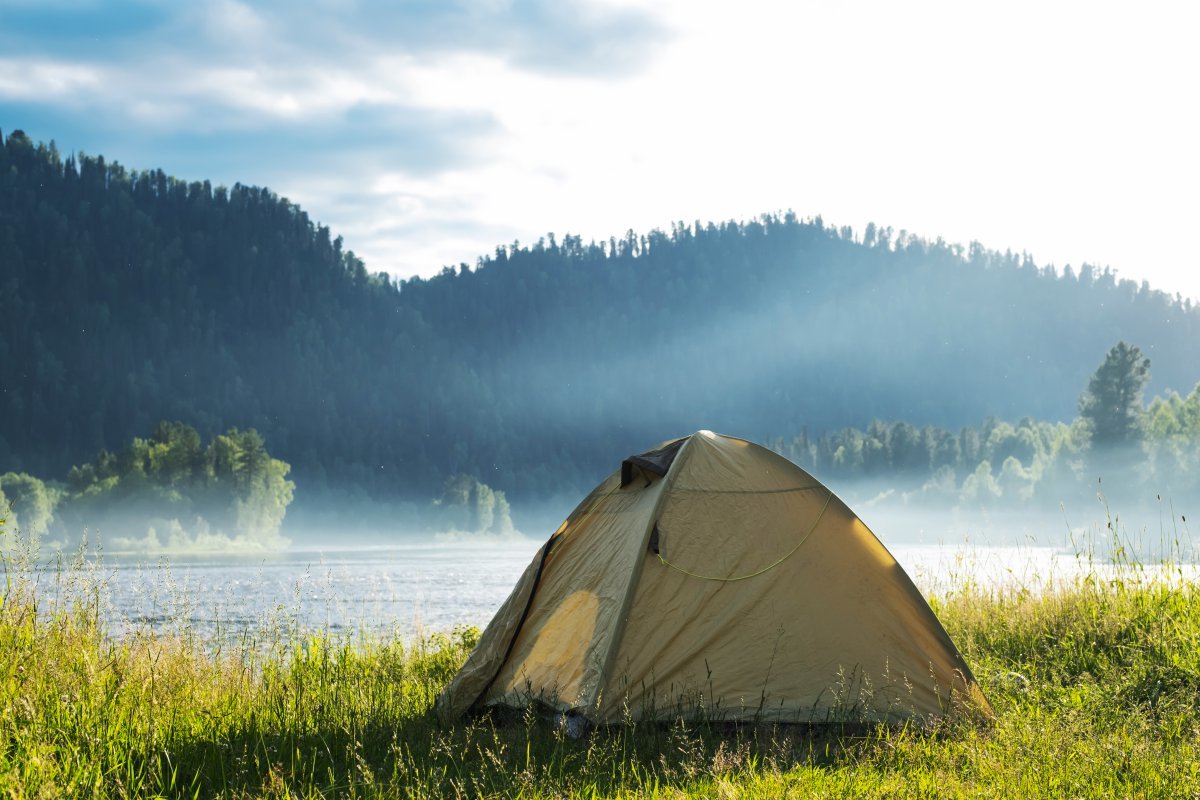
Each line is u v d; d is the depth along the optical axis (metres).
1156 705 7.55
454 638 11.80
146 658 7.91
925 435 191.88
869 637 7.68
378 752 6.92
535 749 6.91
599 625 7.63
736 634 7.55
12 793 4.99
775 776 5.89
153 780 5.72
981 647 9.70
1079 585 10.59
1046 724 6.78
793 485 8.18
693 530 7.88
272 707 7.44
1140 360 99.38
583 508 8.80
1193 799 5.46
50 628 7.65
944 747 6.70
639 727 7.11
